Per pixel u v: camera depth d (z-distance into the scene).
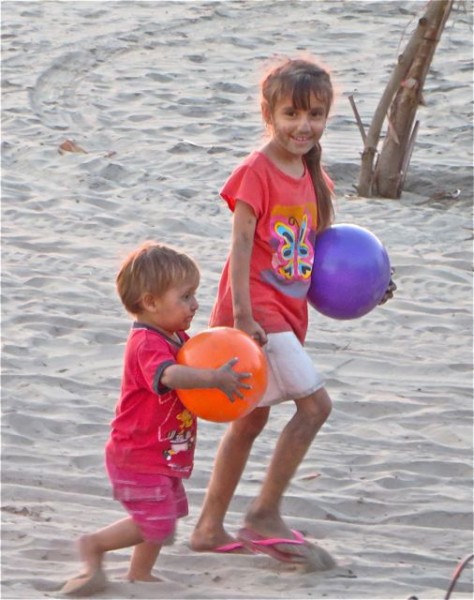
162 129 38.75
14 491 15.11
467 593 12.85
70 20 53.28
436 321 22.78
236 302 12.62
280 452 12.94
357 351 20.98
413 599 11.40
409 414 18.36
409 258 26.41
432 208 32.31
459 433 17.73
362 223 29.75
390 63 46.88
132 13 54.72
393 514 15.06
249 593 12.38
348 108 41.09
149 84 44.34
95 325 21.80
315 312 22.95
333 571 13.13
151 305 12.20
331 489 15.70
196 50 49.22
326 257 13.41
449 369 20.33
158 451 12.20
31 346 20.64
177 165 34.78
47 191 31.16
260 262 12.89
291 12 54.75
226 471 13.41
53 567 13.02
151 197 31.20
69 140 36.06
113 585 12.35
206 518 13.57
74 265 25.36
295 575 12.95
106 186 32.09
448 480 16.19
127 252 26.47
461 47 47.88
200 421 17.77
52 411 17.91
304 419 12.91
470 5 52.44
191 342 12.05
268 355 12.80
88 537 12.37
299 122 12.68
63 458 16.22
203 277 24.61
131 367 12.15
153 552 12.55
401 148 33.12
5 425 17.19
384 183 33.28
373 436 17.56
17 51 47.88
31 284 23.98
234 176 12.84
